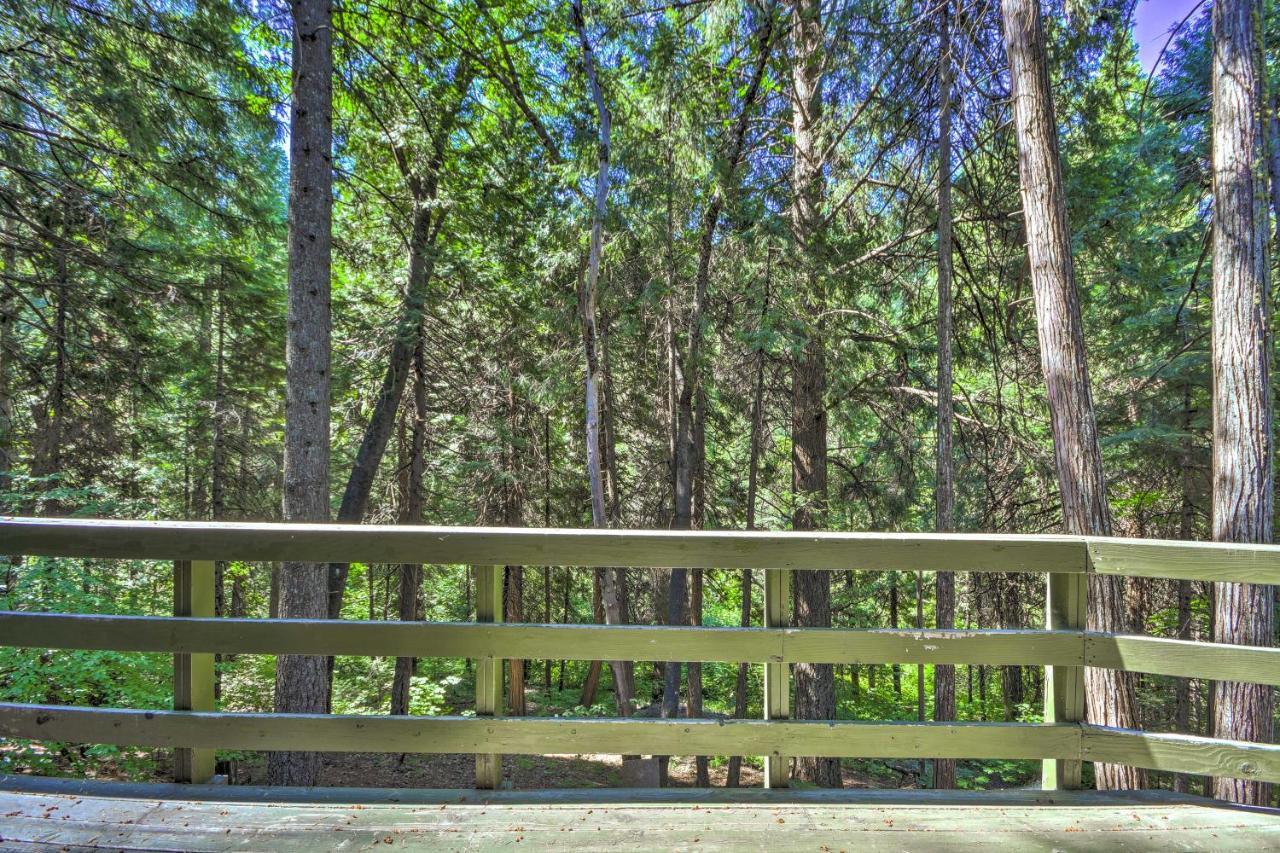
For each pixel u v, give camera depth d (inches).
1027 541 77.7
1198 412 393.1
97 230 283.4
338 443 501.7
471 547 77.1
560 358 394.6
